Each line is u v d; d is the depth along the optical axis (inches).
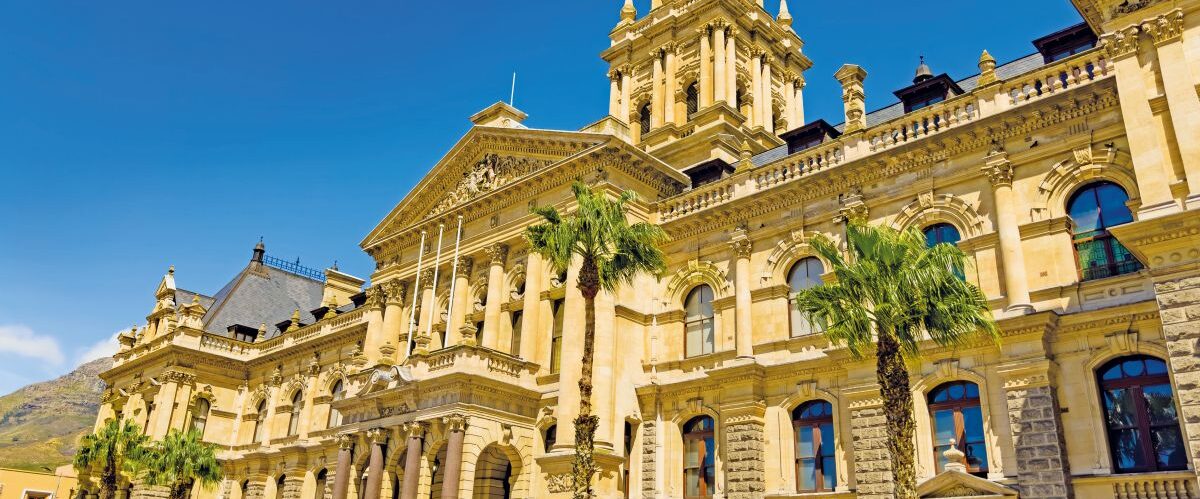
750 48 2116.1
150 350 2497.5
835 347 1179.9
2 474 2696.9
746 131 1941.4
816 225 1296.8
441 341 1720.0
